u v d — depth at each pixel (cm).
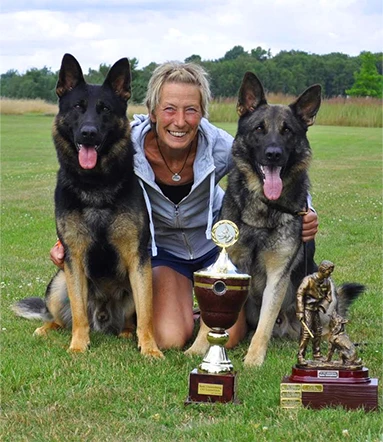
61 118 554
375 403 391
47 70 7475
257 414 389
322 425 363
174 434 360
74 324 548
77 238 545
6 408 403
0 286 763
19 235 1077
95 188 533
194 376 411
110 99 555
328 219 1216
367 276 799
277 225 532
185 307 591
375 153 2698
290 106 559
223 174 598
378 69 7612
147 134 574
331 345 405
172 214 577
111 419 383
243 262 558
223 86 5762
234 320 422
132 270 548
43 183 1745
